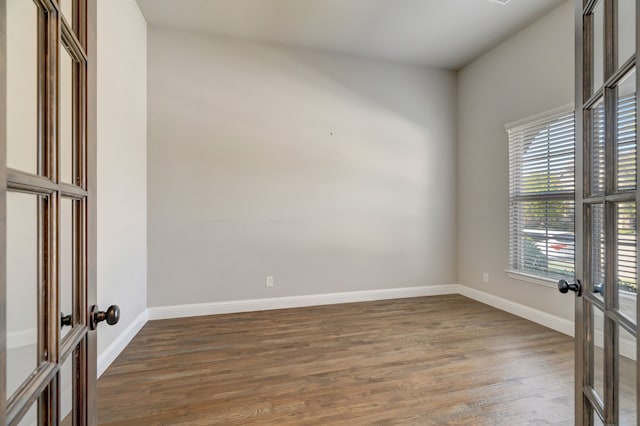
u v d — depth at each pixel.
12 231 0.53
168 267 3.07
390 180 3.76
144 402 1.69
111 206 2.15
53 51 0.65
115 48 2.22
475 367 2.08
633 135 0.77
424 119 3.89
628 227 0.78
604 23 0.88
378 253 3.72
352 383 1.89
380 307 3.41
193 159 3.13
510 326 2.82
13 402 0.50
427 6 2.75
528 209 3.06
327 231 3.54
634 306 0.75
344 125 3.59
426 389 1.82
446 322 2.93
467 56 3.64
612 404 0.84
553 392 1.79
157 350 2.34
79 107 0.83
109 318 0.90
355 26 3.05
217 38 3.19
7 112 0.50
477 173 3.69
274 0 2.66
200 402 1.69
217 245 3.20
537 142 2.96
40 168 0.62
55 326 0.65
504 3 2.70
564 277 2.67
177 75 3.09
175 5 2.72
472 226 3.76
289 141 3.40
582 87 1.05
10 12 0.51
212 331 2.71
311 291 3.48
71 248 0.80
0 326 0.45
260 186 3.31
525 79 3.06
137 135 2.73
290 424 1.52
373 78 3.69
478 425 1.52
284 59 3.38
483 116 3.60
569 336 2.59
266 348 2.37
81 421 0.82
